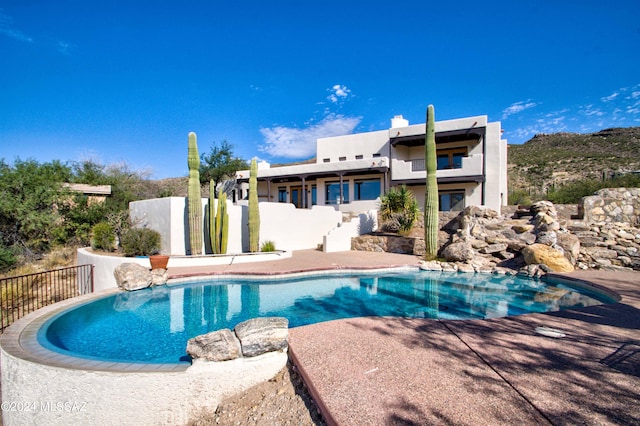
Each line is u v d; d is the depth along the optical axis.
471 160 19.75
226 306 8.16
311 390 3.53
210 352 4.12
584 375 3.67
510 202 26.66
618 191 13.95
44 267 13.87
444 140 22.08
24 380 4.09
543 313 6.31
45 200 16.42
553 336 4.97
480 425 2.78
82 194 18.89
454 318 7.10
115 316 7.32
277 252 14.54
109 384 3.87
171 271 10.85
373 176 23.56
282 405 3.74
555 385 3.45
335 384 3.53
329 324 5.69
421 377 3.67
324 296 9.16
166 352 5.41
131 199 23.08
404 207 18.00
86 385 3.88
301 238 18.69
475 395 3.27
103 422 3.87
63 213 17.38
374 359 4.17
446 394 3.29
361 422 2.85
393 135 22.72
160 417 3.92
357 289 9.98
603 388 3.38
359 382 3.57
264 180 27.17
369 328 5.45
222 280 10.73
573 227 13.28
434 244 14.07
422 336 5.04
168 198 14.08
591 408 3.01
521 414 2.93
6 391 4.28
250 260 13.42
